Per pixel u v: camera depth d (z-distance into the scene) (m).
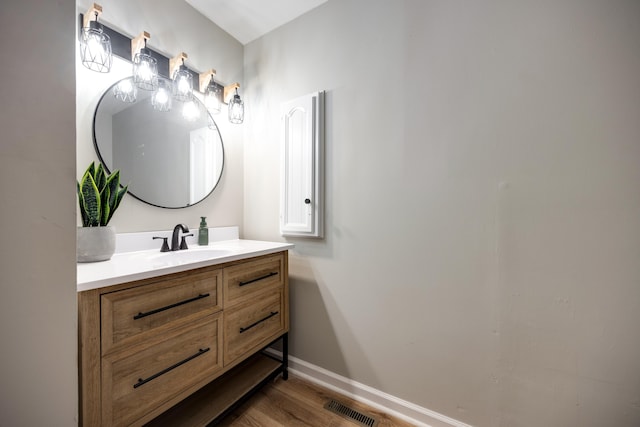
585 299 0.94
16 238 0.42
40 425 0.45
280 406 1.35
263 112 1.79
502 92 1.07
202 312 1.05
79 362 0.73
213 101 1.62
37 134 0.44
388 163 1.32
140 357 0.86
